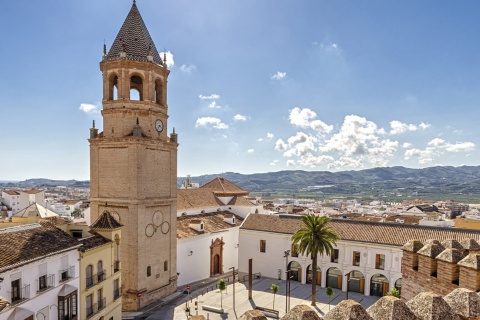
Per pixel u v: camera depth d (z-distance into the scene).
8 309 26.20
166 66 53.31
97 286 37.53
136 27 50.97
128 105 48.72
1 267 26.03
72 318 33.16
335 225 59.97
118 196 48.47
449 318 10.27
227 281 63.69
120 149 48.38
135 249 47.16
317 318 10.23
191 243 61.41
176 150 54.56
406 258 16.81
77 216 150.25
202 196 77.75
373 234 56.09
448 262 14.30
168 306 49.34
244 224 67.38
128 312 46.50
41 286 30.09
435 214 105.62
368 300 52.66
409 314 10.15
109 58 49.56
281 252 63.09
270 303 51.78
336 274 58.28
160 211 51.50
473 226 71.19
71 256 33.75
